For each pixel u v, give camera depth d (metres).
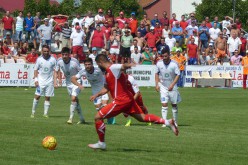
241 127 34.84
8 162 21.95
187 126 35.12
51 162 22.05
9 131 30.30
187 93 63.28
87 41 75.38
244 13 122.81
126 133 30.67
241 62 74.25
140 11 143.38
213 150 25.53
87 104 50.22
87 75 34.00
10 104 48.56
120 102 24.38
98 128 24.48
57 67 38.19
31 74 69.25
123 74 24.47
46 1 128.12
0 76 68.31
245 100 55.38
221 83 73.88
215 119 39.34
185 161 22.73
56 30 78.38
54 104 49.72
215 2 123.94
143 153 24.31
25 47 77.00
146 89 68.31
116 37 71.38
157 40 74.06
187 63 75.19
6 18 77.38
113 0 139.12
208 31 77.69
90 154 23.80
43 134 29.41
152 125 35.16
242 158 23.69
